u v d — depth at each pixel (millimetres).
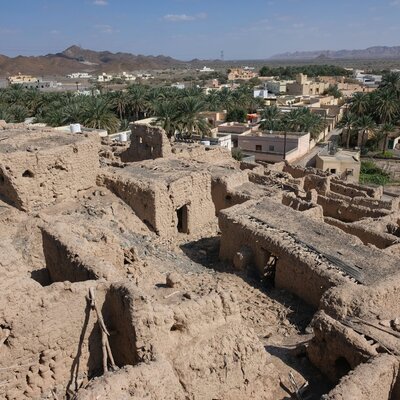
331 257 14422
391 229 19750
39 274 12969
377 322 11523
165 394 8312
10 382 8586
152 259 16422
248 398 10227
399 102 68000
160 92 68938
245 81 143000
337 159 49531
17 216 17000
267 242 15773
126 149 28359
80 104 51969
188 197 20484
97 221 17172
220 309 10266
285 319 13820
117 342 9781
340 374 10914
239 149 54156
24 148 19219
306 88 106812
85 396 7406
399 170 54844
